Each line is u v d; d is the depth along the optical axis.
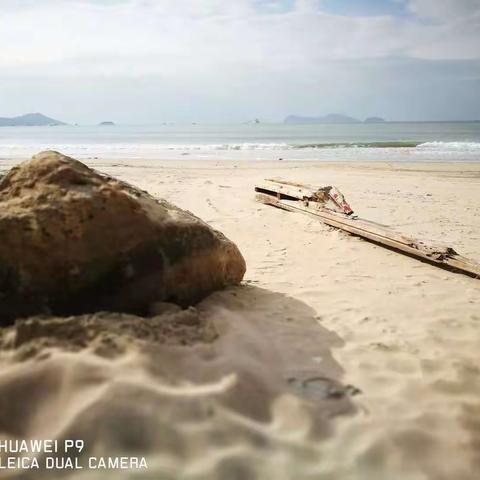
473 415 2.78
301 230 7.80
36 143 43.59
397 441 2.50
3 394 2.39
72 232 3.15
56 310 3.19
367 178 14.82
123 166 18.03
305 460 2.31
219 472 2.17
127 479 2.08
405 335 3.81
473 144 31.69
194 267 3.79
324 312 4.21
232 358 2.97
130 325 2.98
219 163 19.91
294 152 27.41
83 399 2.38
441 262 5.96
